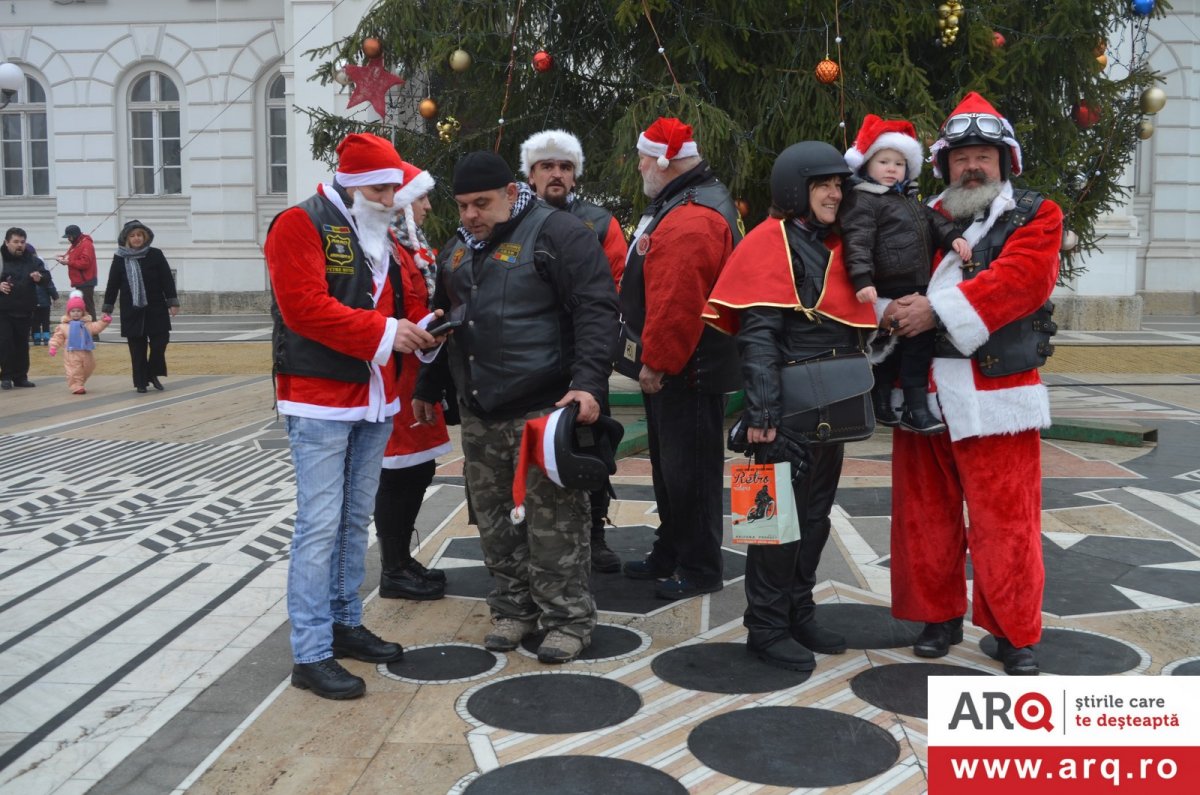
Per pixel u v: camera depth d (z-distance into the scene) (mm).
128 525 5812
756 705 3436
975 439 3619
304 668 3568
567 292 3789
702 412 4488
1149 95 8039
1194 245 22750
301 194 18016
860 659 3824
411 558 4648
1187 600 4449
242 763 3064
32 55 24344
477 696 3525
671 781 2936
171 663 3842
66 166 24359
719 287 3650
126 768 3039
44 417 9703
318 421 3564
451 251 4066
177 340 17594
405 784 2936
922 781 2938
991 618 3666
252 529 5711
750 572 3803
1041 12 8148
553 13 8539
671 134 4504
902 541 3830
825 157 3529
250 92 23531
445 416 4469
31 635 4129
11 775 2998
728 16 7914
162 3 23828
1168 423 9086
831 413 3559
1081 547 5262
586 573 3936
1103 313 18938
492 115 8789
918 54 8156
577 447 3713
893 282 3678
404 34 8680
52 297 17734
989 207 3611
